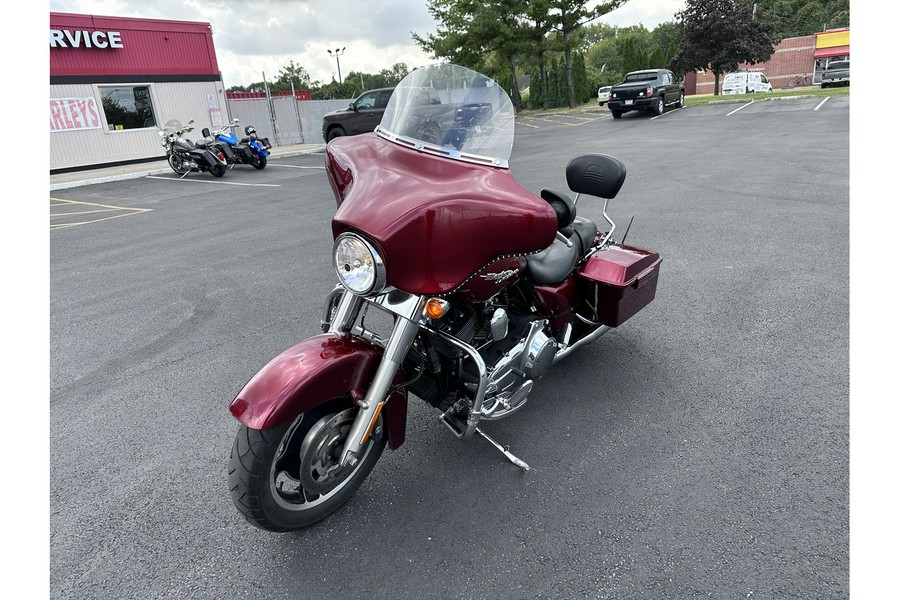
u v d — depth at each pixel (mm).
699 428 3086
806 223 6520
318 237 7719
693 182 9336
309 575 2289
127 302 5453
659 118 22312
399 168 2320
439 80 2523
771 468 2742
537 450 2992
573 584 2186
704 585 2148
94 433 3312
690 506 2543
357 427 2305
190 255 7090
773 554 2266
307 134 25469
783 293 4668
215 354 4262
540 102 41281
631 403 3357
